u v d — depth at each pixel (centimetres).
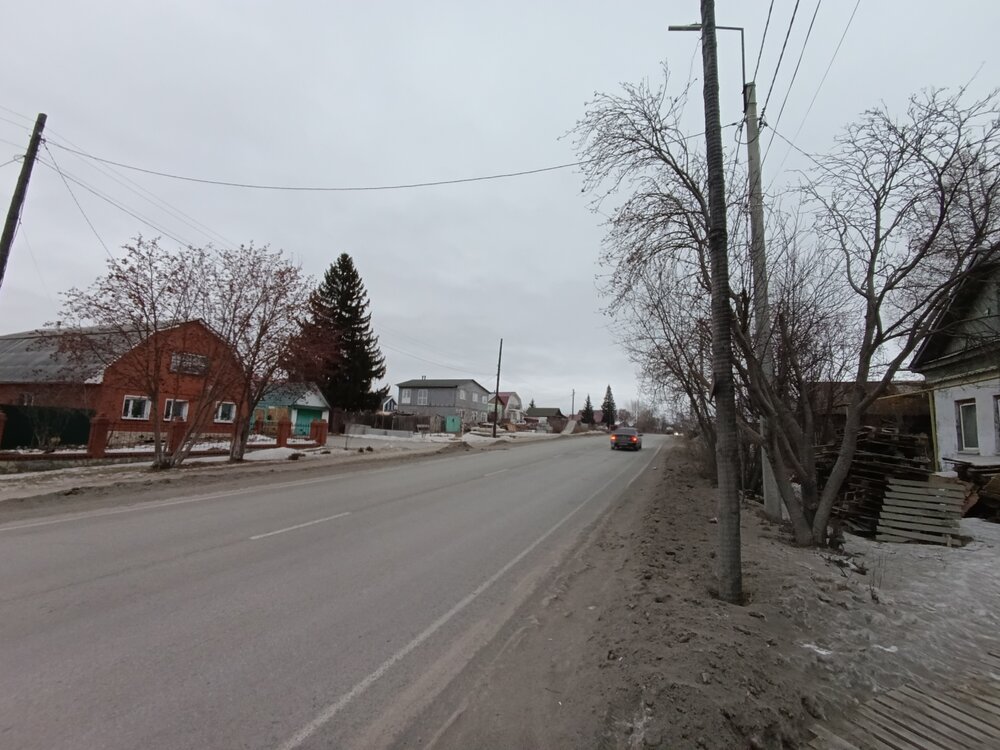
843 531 866
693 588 533
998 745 297
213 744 285
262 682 353
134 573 577
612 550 754
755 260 785
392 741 293
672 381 1622
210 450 1994
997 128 582
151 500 1048
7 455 1498
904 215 651
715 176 518
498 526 902
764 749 281
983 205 596
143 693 334
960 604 512
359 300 4319
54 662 371
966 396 1353
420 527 863
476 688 353
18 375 2516
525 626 465
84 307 1420
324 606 497
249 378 1720
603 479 1695
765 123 870
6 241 1328
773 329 790
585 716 310
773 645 391
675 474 1786
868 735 303
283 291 1692
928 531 794
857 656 390
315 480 1421
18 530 775
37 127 1378
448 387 7406
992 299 783
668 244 697
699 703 296
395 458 2127
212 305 1614
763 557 641
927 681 368
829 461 1027
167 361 1845
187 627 439
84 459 1609
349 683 356
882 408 1892
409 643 423
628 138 659
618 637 413
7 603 482
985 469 1019
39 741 282
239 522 854
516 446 3378
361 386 4294
